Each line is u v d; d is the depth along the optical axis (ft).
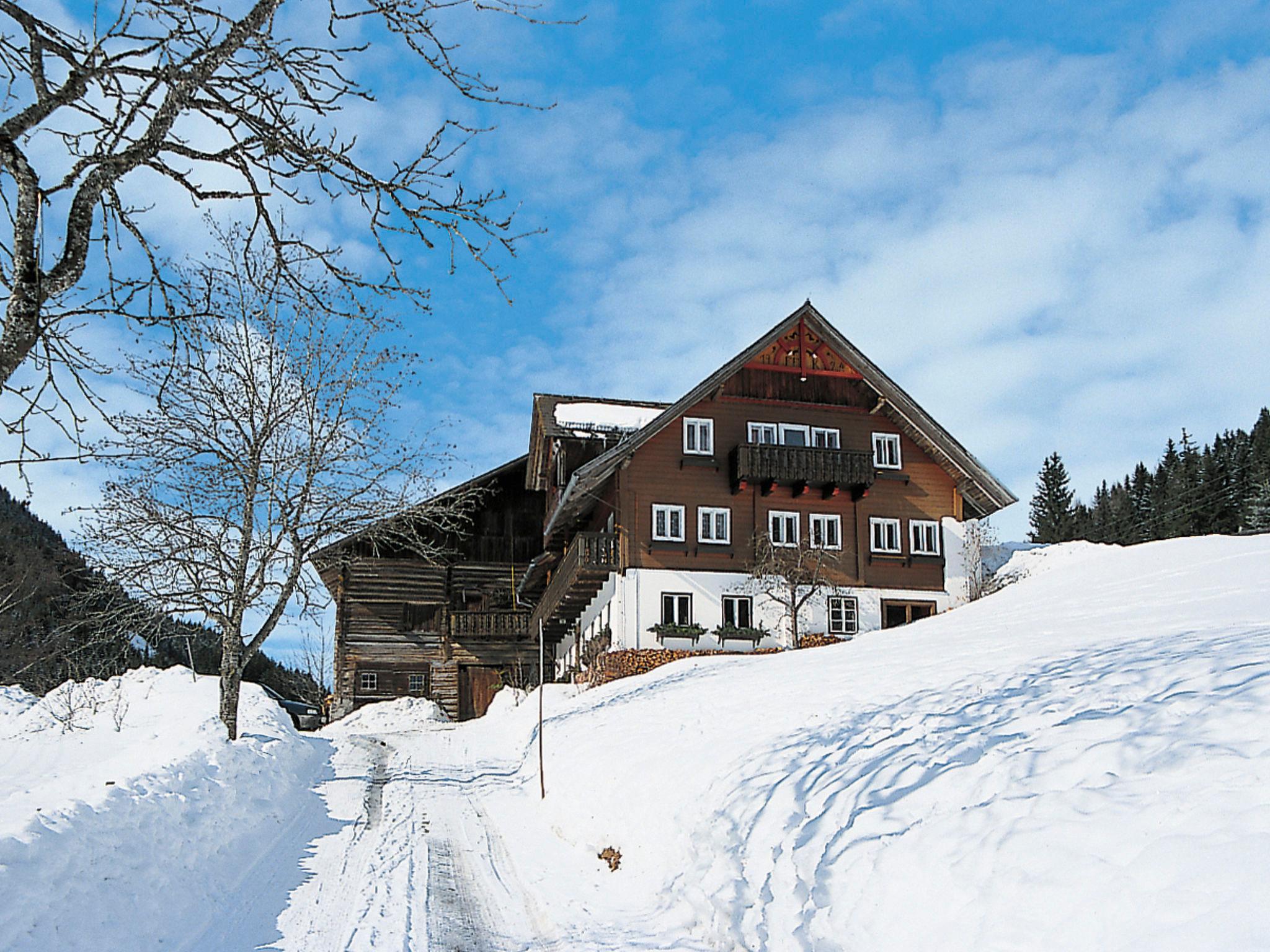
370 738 82.79
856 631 95.76
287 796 43.65
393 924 26.00
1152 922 12.26
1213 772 15.35
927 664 40.14
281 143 15.98
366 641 121.19
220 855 30.58
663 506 94.38
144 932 22.45
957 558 99.76
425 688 121.29
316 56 15.75
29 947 18.53
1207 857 12.80
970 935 14.44
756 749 31.14
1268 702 17.90
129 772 35.45
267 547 57.36
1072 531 261.65
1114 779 16.69
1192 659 24.73
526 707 88.74
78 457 16.19
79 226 14.60
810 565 93.45
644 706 51.34
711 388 95.76
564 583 102.27
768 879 21.56
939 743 23.84
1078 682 26.27
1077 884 13.83
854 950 16.71
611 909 26.91
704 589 93.35
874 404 101.55
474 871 32.45
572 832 36.60
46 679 74.08
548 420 112.37
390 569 123.34
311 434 58.59
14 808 24.58
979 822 17.11
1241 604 38.32
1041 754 19.29
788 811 23.88
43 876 20.57
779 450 94.32
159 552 53.57
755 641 91.66
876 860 18.22
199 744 41.52
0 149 13.85
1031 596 59.52
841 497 98.27
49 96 14.21
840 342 99.71
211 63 14.69
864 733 28.30
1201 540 63.31
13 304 13.87
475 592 125.49
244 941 24.20
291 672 188.65
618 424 111.75
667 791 31.76
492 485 128.88
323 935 24.94
